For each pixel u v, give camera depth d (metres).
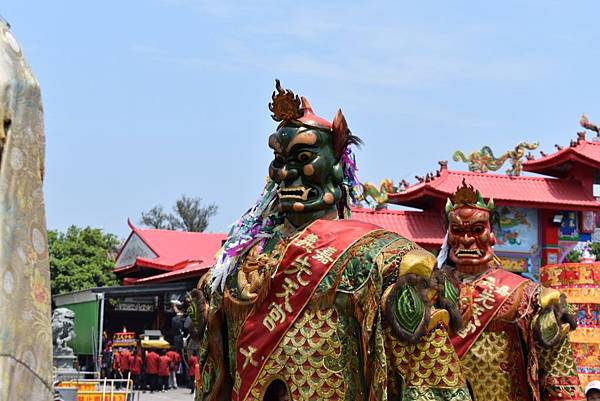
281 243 7.12
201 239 55.34
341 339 6.71
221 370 7.29
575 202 40.75
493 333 10.48
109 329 53.06
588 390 13.66
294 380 6.72
